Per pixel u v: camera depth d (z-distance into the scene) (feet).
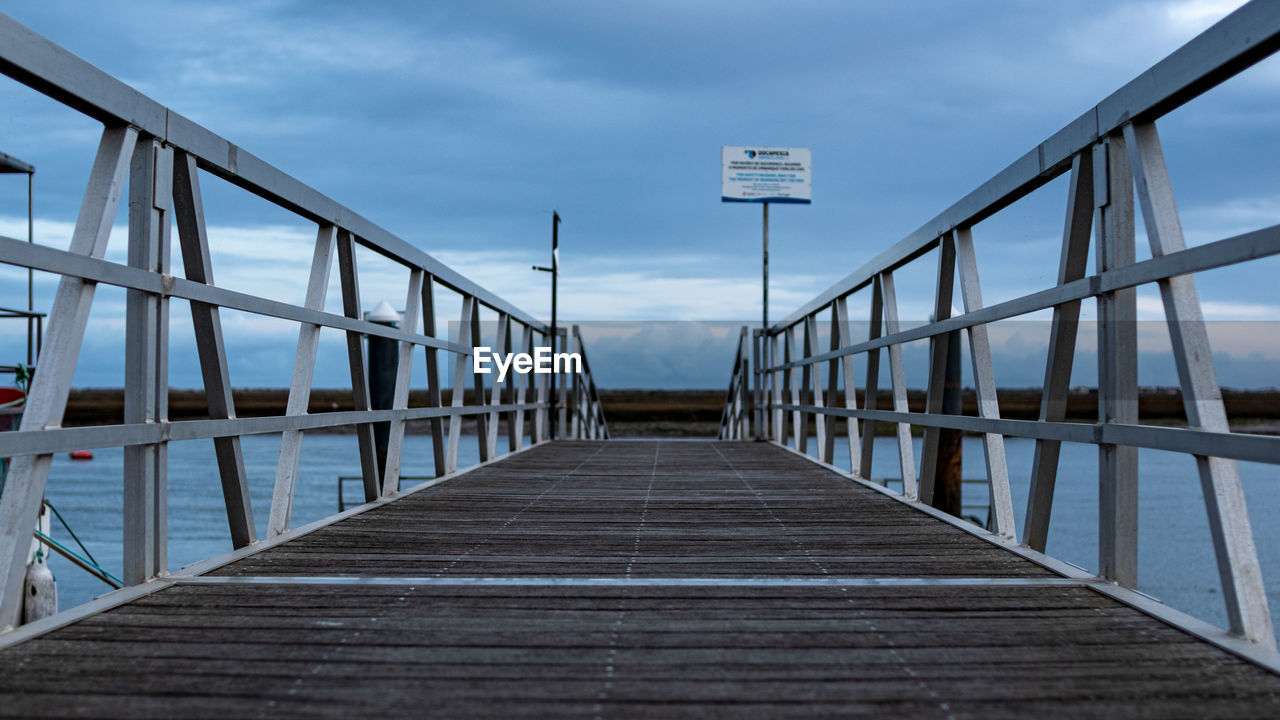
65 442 7.22
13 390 16.78
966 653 6.80
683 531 12.84
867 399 19.67
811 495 17.29
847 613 8.04
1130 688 5.98
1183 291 7.57
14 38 6.25
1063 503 95.09
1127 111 8.10
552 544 11.71
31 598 12.68
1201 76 6.82
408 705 5.60
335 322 13.03
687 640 7.14
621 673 6.28
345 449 170.40
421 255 17.30
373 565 10.19
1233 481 7.23
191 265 9.61
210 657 6.59
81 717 5.34
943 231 13.64
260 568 9.95
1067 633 7.37
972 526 12.92
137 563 8.70
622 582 9.28
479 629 7.43
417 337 17.39
